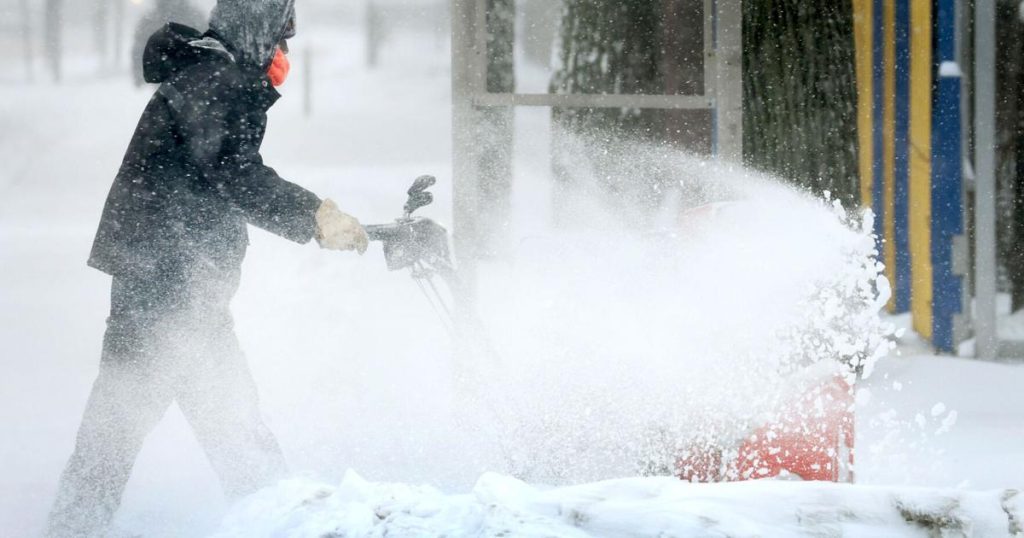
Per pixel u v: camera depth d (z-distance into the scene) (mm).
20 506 11445
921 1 20203
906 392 16578
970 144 20219
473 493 8633
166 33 10984
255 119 10930
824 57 20203
